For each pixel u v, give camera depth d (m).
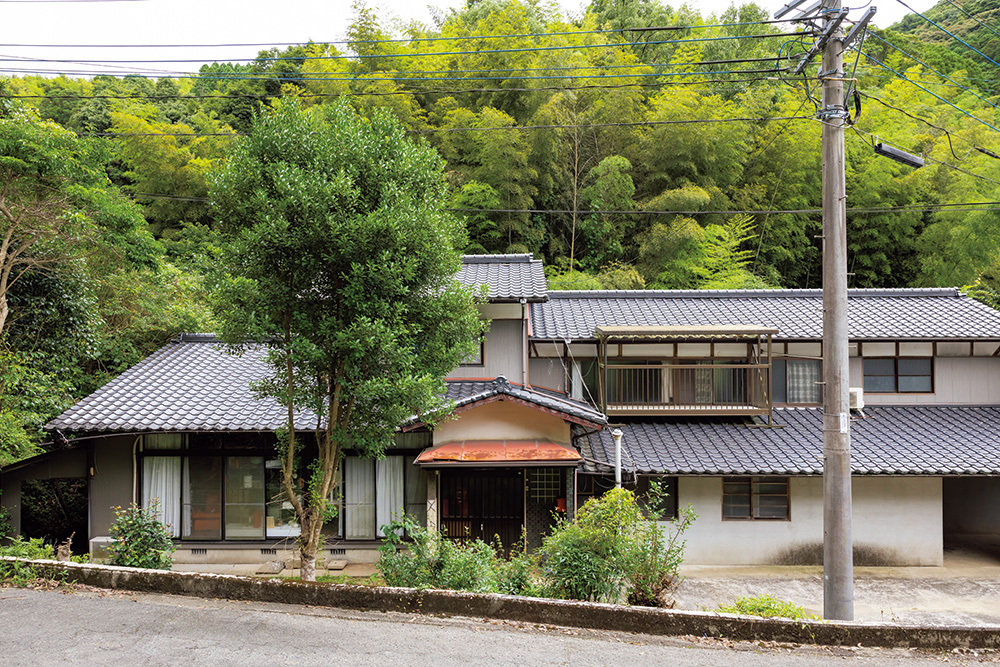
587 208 21.95
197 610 5.64
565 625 5.60
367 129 6.62
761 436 11.91
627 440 11.79
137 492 10.83
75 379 12.85
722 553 11.55
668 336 12.05
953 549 12.59
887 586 10.38
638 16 28.55
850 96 6.91
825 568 6.70
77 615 5.44
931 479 11.62
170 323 14.18
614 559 6.49
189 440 10.89
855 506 11.66
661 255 20.08
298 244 5.95
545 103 20.94
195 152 24.06
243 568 10.44
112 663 4.55
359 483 10.95
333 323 6.15
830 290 6.78
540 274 12.82
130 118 21.36
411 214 6.12
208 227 22.23
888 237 21.53
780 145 21.64
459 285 6.82
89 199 11.55
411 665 4.70
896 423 12.30
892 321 13.23
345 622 5.49
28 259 9.93
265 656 4.75
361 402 6.66
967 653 5.26
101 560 10.32
